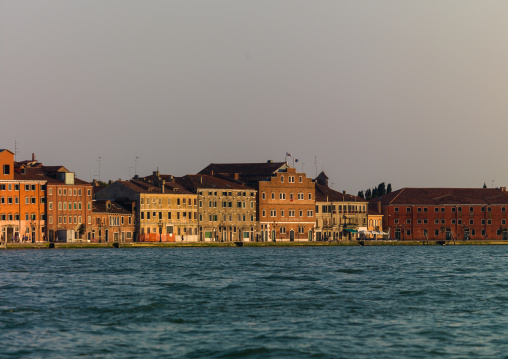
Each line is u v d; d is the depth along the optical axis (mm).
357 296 116062
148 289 123188
